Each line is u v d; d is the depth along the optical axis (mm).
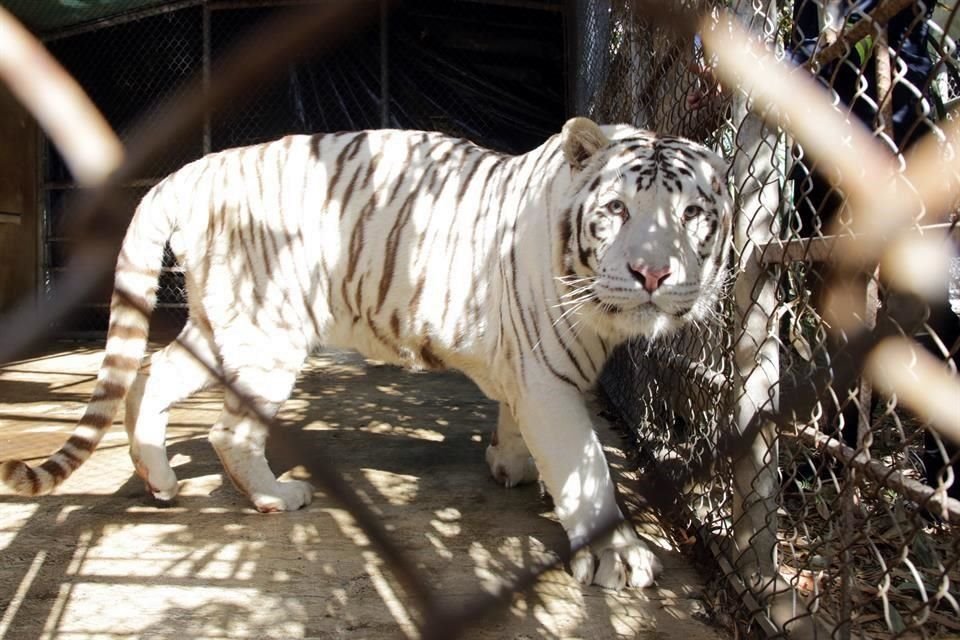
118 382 3178
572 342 2732
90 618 2412
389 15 8109
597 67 5750
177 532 3098
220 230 3367
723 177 2645
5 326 2131
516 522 3211
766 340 2305
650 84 3920
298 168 3350
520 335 2840
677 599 2572
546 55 8188
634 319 2486
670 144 2629
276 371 3338
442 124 8289
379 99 8258
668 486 3271
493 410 5211
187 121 2152
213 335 3457
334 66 8234
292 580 2682
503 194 3074
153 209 3400
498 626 2385
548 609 2496
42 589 2600
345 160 3332
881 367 1689
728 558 2543
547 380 2783
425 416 5039
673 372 3496
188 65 8586
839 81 2914
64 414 5301
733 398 2467
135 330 3262
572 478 2736
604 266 2498
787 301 2787
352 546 2965
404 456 4141
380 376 6426
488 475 3816
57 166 9055
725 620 2396
